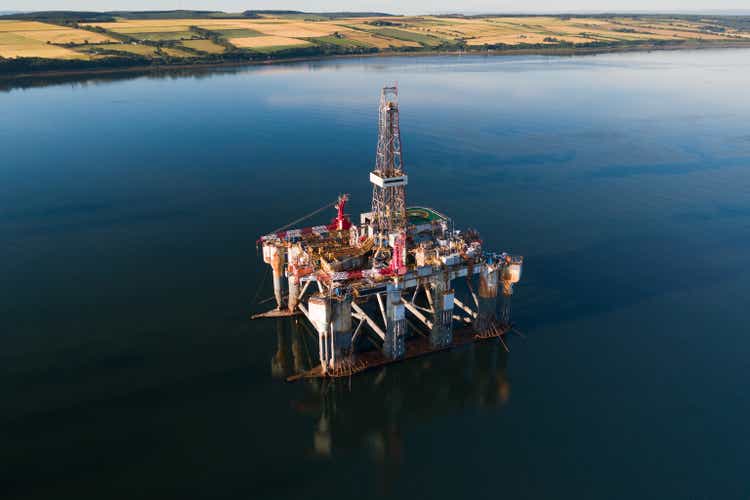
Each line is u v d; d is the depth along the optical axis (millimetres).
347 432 61562
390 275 69375
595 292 90562
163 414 62781
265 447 59094
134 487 53438
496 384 69250
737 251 105688
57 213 121562
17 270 94375
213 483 54344
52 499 51750
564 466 57250
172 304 85312
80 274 93750
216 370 70562
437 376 70688
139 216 120938
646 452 58750
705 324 81125
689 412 64188
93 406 63500
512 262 75875
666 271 97625
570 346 76438
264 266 98125
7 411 62188
